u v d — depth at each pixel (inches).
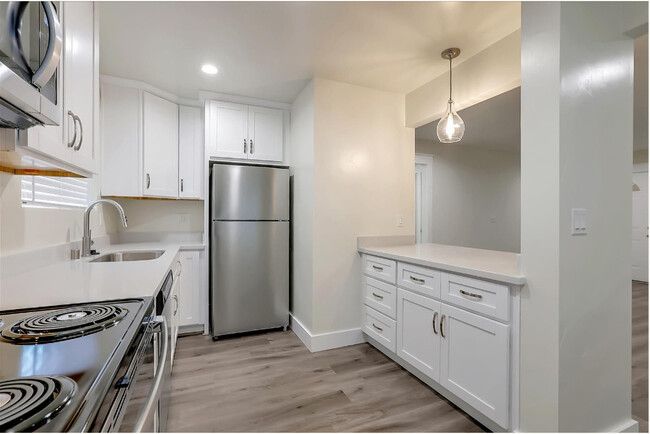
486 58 83.7
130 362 27.7
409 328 83.4
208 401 72.7
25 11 30.7
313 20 72.2
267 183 117.0
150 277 54.0
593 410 55.3
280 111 125.0
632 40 60.6
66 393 20.3
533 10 55.4
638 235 207.8
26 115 33.4
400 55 88.0
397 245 112.8
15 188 54.1
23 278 52.7
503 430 61.0
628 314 59.5
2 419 17.4
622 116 58.9
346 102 106.3
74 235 80.7
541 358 53.5
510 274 57.4
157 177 112.0
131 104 105.4
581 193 53.7
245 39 80.4
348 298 106.8
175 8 67.7
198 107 122.6
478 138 181.6
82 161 50.8
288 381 81.8
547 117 52.9
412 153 117.0
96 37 56.7
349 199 107.0
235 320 112.1
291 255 124.0
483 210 207.5
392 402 72.9
